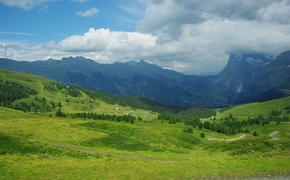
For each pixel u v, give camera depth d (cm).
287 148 10762
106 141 12094
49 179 5534
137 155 10056
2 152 8375
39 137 11919
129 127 16400
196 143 17438
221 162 7031
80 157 8238
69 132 13038
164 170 6259
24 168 6134
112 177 5753
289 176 6053
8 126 13938
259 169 6397
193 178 5884
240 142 13438
